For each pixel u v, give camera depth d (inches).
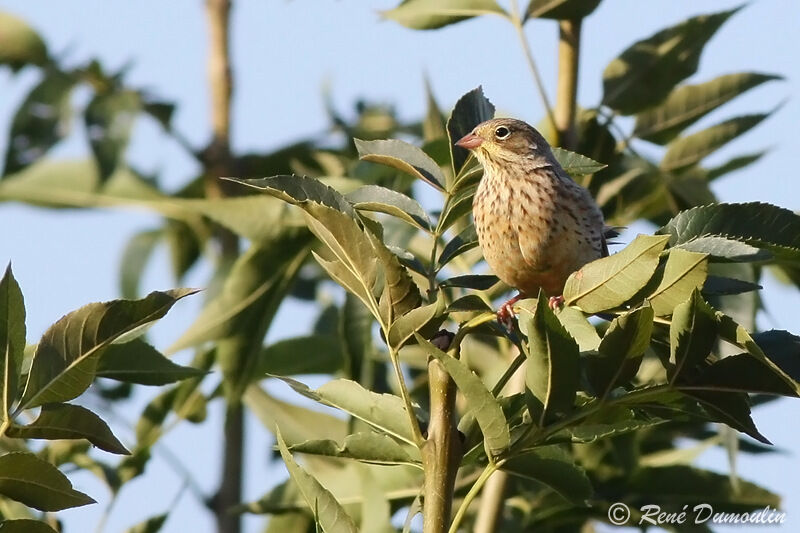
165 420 429.7
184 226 549.0
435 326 256.8
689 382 257.6
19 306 258.7
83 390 262.8
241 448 451.8
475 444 263.1
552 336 249.4
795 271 496.4
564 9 429.1
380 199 298.7
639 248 254.4
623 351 254.4
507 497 412.2
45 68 484.1
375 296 261.4
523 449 257.8
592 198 427.8
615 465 453.4
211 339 450.3
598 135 462.3
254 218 451.8
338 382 273.7
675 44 459.5
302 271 562.9
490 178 416.8
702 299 251.9
